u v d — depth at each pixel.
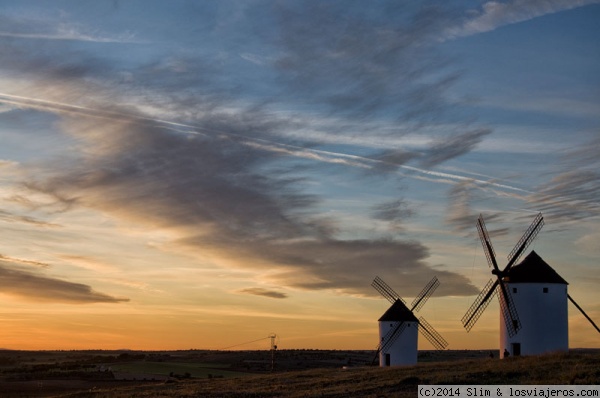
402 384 47.91
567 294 64.56
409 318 77.25
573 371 45.38
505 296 65.06
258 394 50.25
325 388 50.09
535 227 66.81
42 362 178.50
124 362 153.62
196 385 61.41
